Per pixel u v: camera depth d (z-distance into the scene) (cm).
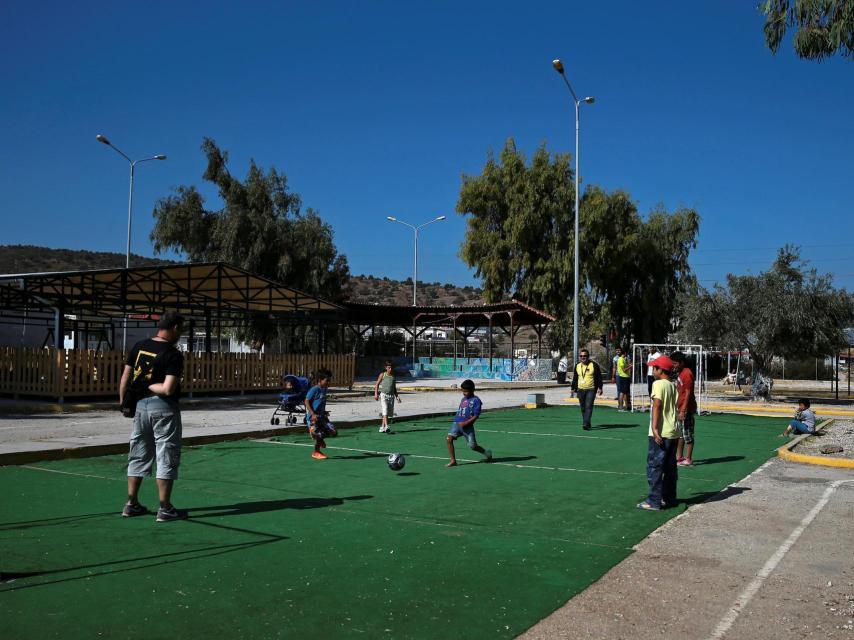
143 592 500
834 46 1126
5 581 518
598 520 746
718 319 2559
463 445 1336
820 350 2495
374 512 762
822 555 629
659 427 797
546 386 4041
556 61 2770
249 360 2627
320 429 1153
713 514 784
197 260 4509
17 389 2172
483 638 435
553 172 4691
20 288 2333
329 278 4606
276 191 4550
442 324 5069
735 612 491
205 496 833
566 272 4541
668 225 5012
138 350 705
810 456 1167
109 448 1173
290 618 458
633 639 441
